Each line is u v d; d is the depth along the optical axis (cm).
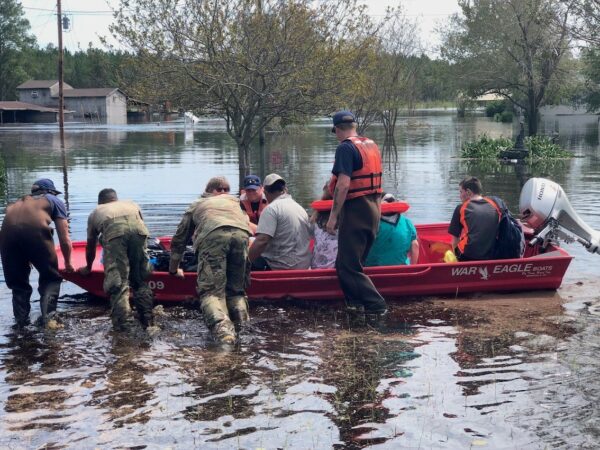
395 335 625
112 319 653
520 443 415
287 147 3266
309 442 420
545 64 3403
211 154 2909
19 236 671
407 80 3609
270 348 592
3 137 4597
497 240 778
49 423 450
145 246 673
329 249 756
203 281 649
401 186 1738
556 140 3653
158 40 1759
